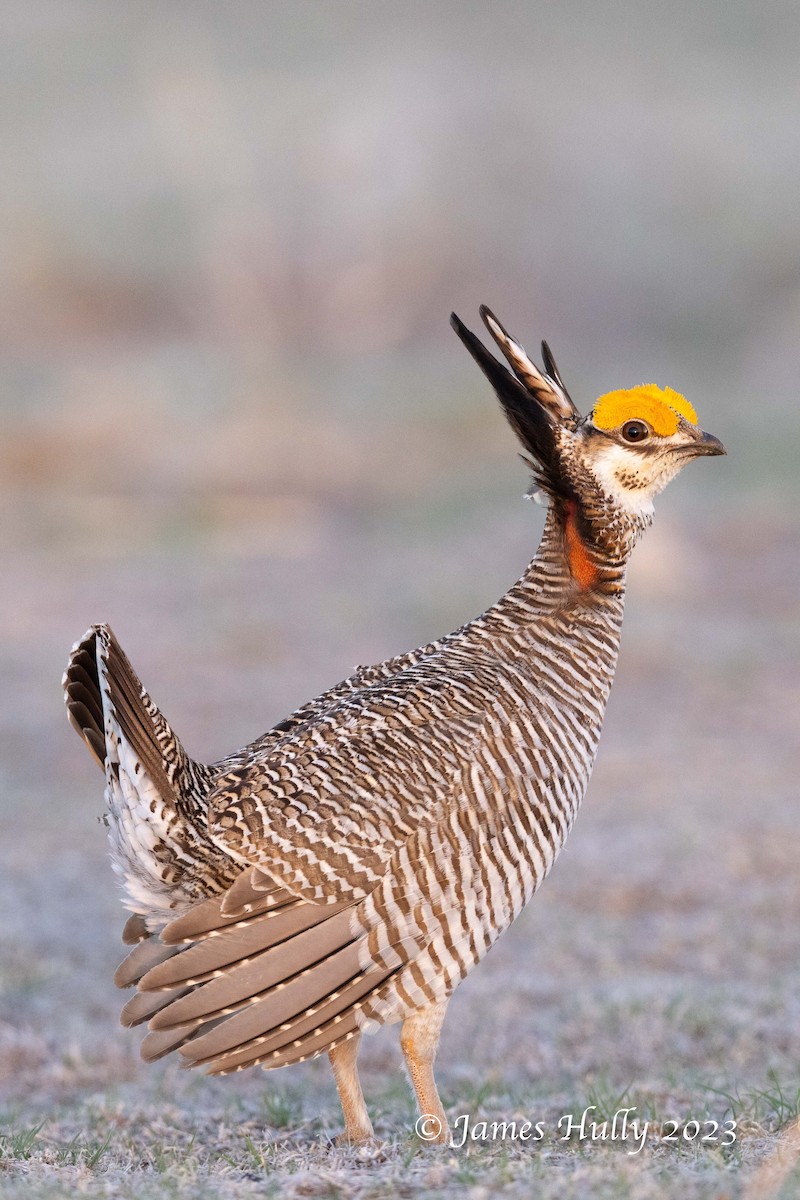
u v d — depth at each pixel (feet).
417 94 191.31
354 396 121.29
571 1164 19.65
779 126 194.59
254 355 159.33
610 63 204.64
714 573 72.69
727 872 38.73
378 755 19.90
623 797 44.83
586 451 22.86
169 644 63.41
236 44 210.79
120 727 19.11
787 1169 17.85
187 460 105.40
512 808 20.30
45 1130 24.02
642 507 23.11
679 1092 25.52
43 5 218.18
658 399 23.00
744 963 33.81
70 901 38.45
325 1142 22.03
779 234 182.80
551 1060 28.81
